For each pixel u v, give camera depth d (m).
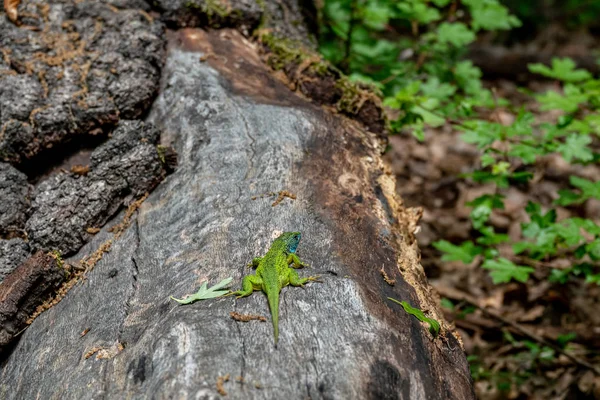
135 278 1.81
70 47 2.25
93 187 1.99
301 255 1.75
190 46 2.34
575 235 2.44
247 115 2.10
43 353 1.74
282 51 2.37
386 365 1.54
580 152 2.50
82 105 2.10
